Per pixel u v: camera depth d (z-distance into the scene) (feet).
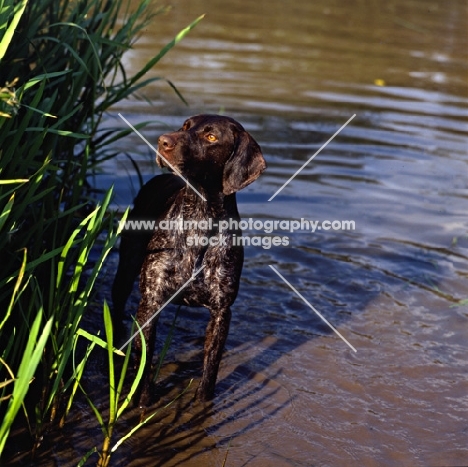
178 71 18.15
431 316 11.71
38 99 9.55
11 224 9.42
